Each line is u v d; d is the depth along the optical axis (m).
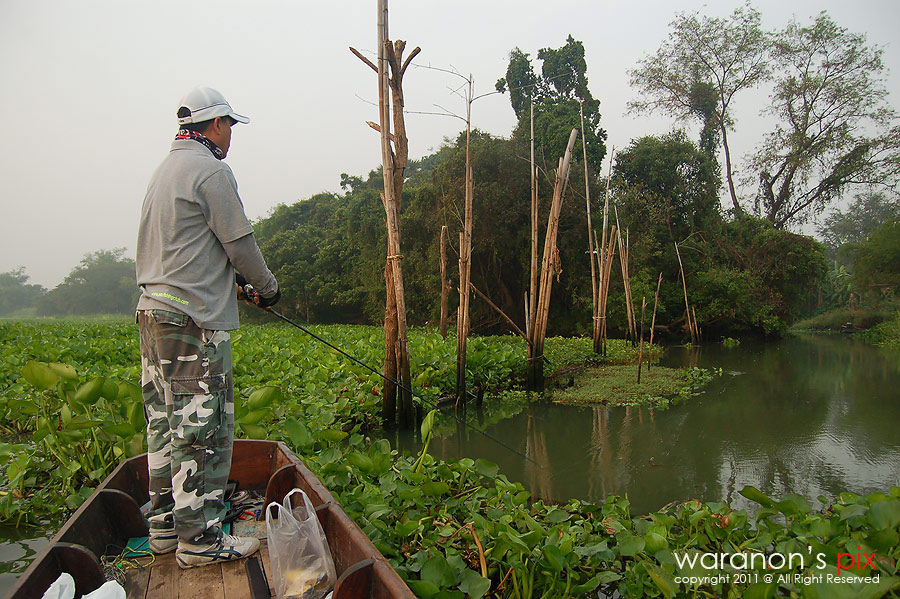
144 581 2.37
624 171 25.16
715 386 10.77
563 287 21.59
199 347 2.46
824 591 2.55
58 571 2.12
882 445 6.47
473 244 20.38
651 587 3.18
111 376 7.86
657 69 27.64
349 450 5.06
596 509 4.09
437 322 21.95
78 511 2.46
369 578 2.05
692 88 27.16
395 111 6.94
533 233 10.44
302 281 32.28
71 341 12.66
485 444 6.68
